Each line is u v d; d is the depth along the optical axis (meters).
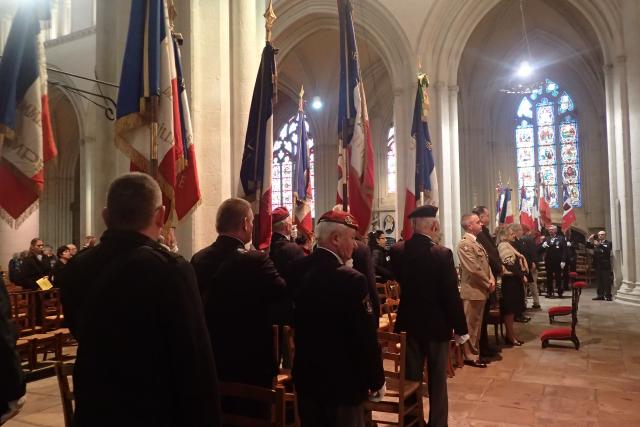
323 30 17.45
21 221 3.75
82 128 18.72
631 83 11.41
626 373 5.71
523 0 17.48
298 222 6.30
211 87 5.64
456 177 13.82
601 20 12.26
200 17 5.63
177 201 4.13
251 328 2.69
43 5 3.96
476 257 6.22
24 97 3.83
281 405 2.25
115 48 6.30
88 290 1.71
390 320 5.91
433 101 13.77
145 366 1.54
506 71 20.66
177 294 1.60
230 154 5.83
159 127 3.80
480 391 5.13
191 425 1.57
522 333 8.27
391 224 21.84
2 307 2.25
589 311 10.44
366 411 3.54
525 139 21.80
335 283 2.47
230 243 2.84
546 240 13.93
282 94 24.62
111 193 1.74
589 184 20.48
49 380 5.85
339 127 5.66
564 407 4.60
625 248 11.52
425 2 13.84
